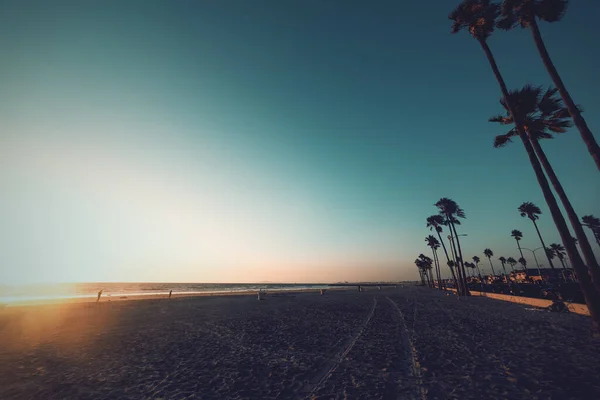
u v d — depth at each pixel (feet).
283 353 32.24
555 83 38.68
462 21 52.65
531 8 41.86
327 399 19.20
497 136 57.36
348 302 101.30
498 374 22.94
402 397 19.16
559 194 40.68
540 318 52.39
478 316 58.44
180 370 26.50
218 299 122.42
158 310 79.87
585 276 36.83
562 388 19.43
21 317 62.80
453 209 142.20
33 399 19.99
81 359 30.73
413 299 110.83
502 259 340.18
